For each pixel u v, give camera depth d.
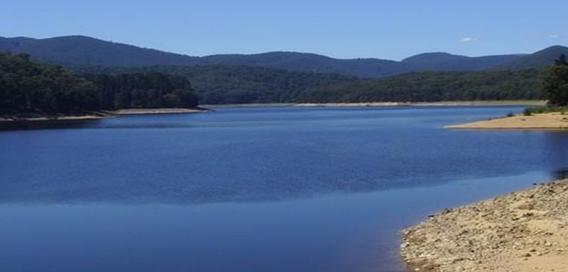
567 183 33.88
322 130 117.94
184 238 28.23
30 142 94.00
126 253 25.78
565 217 25.92
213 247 26.41
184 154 71.19
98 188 45.03
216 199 39.09
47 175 53.12
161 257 24.97
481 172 51.22
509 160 59.34
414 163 58.09
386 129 115.88
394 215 32.53
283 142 88.00
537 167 54.00
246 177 49.47
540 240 23.17
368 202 36.94
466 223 27.75
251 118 191.25
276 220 31.86
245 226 30.52
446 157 62.97
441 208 34.38
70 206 37.66
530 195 31.44
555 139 81.25
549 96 129.88
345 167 55.28
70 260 24.89
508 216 27.67
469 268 20.78
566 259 20.61
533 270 19.77
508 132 95.31
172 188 44.28
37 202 39.31
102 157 69.19
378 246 25.55
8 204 38.66
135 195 41.47
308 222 31.12
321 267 22.89
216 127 136.88
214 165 58.75
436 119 152.00
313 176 49.44
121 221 32.59
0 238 28.97
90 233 29.77
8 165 61.50
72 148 82.31
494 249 22.75
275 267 23.09
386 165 56.62
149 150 78.12
